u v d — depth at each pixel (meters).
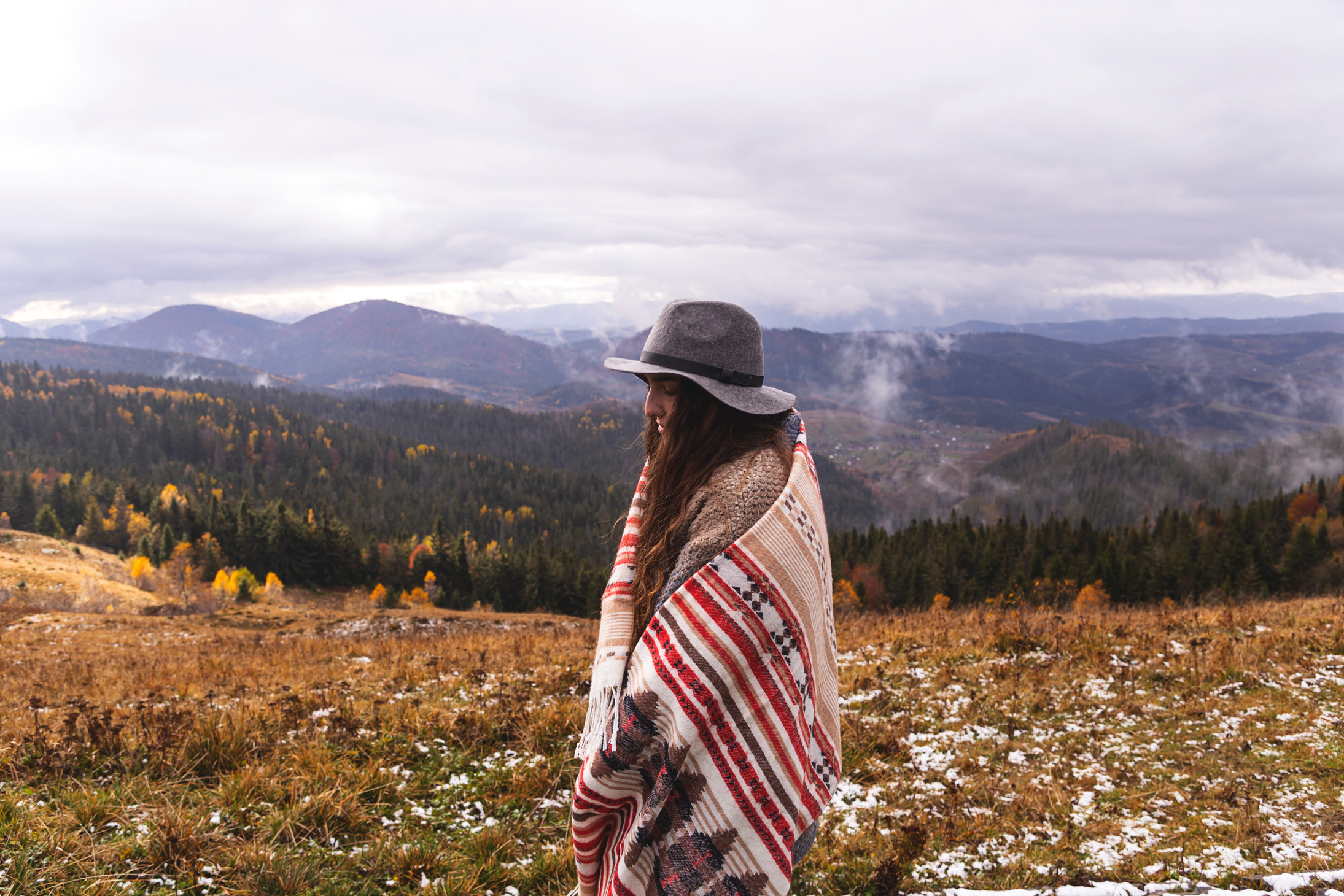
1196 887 3.32
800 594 1.13
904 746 5.80
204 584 77.69
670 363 1.23
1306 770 5.05
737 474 1.19
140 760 4.66
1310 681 7.04
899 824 4.28
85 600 52.75
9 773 4.41
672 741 1.08
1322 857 3.77
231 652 16.08
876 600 74.56
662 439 1.31
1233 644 8.50
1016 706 6.84
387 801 4.35
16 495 115.12
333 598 85.69
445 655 11.85
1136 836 4.15
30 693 9.39
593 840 1.27
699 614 1.08
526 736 5.46
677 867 1.10
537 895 3.28
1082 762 5.45
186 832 3.36
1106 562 68.19
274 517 89.94
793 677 1.11
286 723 5.82
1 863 3.00
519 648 12.05
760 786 1.08
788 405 1.31
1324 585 28.28
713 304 1.28
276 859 3.30
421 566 89.00
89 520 111.31
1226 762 5.30
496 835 3.77
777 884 1.09
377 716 5.95
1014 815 4.48
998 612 13.28
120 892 2.93
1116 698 6.99
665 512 1.24
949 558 79.12
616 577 1.34
